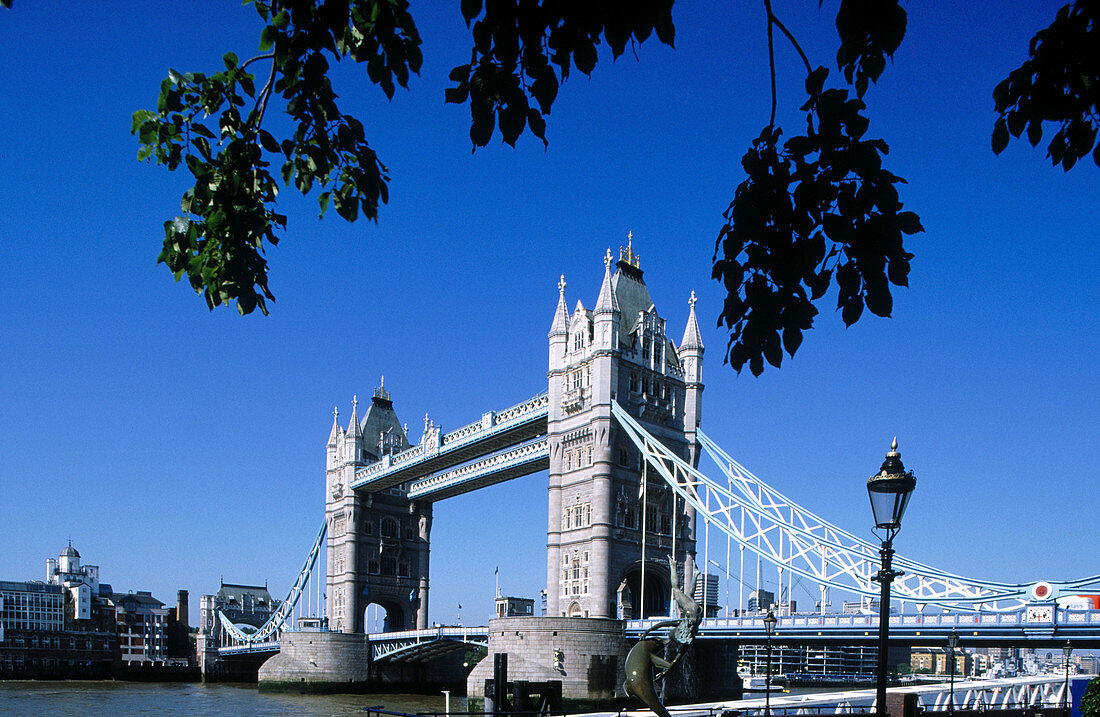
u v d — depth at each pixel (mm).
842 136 8516
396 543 161250
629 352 110438
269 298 12328
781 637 83312
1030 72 8891
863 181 8547
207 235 11938
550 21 8219
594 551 103750
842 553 84562
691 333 118438
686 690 97750
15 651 188125
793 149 8742
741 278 9180
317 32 9375
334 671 144375
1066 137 9164
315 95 11102
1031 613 66750
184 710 111250
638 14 7918
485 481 137750
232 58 11695
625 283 115875
